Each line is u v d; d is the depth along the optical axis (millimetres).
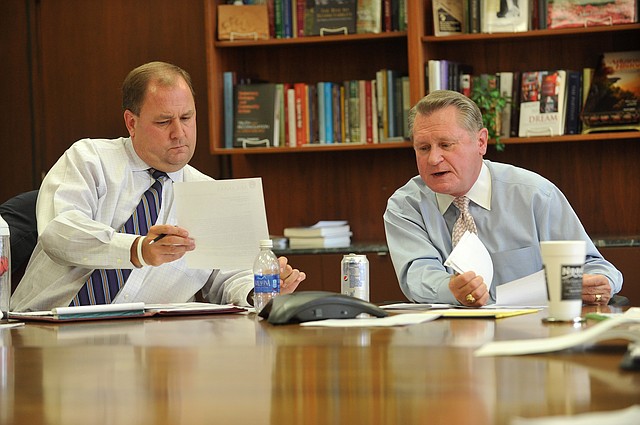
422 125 3414
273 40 5254
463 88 5094
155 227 2936
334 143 5211
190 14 5656
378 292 4898
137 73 3434
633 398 1223
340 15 5211
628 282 4668
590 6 4941
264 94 5297
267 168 5625
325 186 5562
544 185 3502
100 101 5750
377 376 1477
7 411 1309
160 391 1412
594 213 5234
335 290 4953
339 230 5199
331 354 1744
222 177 5645
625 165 5195
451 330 2084
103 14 5734
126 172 3438
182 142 3424
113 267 3010
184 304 3053
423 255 3412
